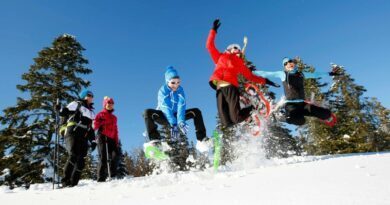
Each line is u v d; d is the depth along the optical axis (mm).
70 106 7059
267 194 2689
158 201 3109
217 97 6258
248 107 6164
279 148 17500
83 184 7086
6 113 18703
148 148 5949
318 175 3396
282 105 7059
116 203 3377
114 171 8195
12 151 18312
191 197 3053
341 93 28266
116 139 8234
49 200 4090
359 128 27062
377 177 2854
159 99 6035
